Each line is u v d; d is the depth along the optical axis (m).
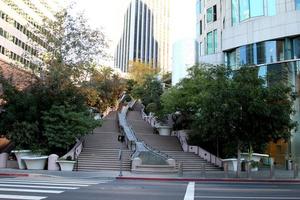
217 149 37.44
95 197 12.67
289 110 27.11
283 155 37.75
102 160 32.78
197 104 37.28
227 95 26.48
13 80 37.69
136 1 152.25
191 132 40.41
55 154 31.19
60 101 34.50
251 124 26.83
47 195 12.86
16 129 32.22
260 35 40.41
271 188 18.91
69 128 32.47
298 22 37.91
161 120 48.94
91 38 42.09
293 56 38.06
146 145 37.34
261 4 41.50
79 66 40.47
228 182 24.12
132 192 14.88
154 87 68.12
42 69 37.94
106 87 64.38
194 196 14.00
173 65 63.84
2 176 23.17
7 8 72.38
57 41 40.06
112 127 48.47
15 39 75.06
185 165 33.88
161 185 19.48
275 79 31.92
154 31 153.75
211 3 54.19
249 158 30.59
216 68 31.69
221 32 49.28
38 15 86.69
